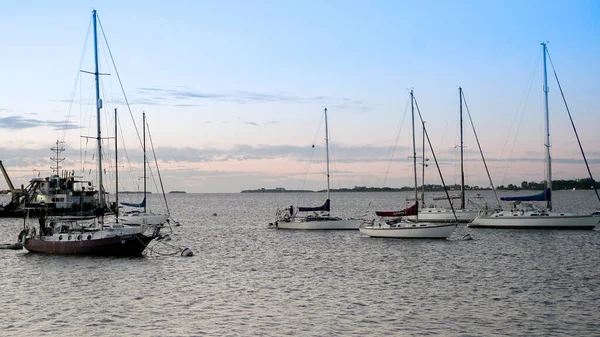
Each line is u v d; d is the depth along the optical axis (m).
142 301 37.34
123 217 100.88
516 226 84.62
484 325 31.14
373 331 30.20
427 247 65.31
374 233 76.12
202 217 147.12
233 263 54.25
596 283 42.25
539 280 43.62
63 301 37.47
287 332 30.16
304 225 90.75
